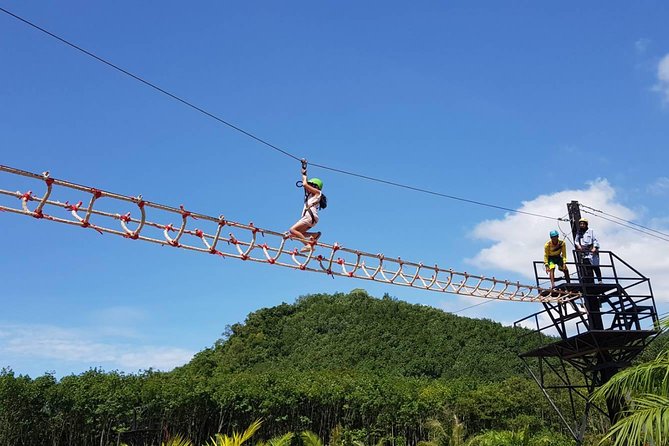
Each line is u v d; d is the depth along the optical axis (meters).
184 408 34.56
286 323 94.81
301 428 39.69
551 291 17.81
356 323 89.25
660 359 8.80
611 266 17.42
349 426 41.97
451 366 71.50
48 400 28.47
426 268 15.15
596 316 17.20
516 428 41.09
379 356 76.56
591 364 17.70
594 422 40.53
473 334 80.19
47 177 8.65
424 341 79.50
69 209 9.11
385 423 41.81
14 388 27.06
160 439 33.66
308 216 12.77
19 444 28.08
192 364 81.38
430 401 43.56
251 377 41.75
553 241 18.23
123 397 31.16
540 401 44.75
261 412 37.19
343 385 43.16
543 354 19.06
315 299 105.00
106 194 9.34
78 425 30.34
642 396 8.73
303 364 77.62
